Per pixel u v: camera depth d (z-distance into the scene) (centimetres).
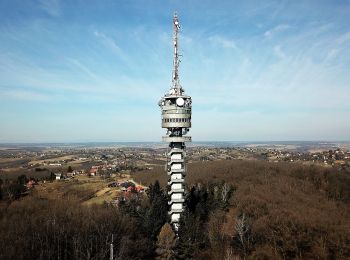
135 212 14038
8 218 13725
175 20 13438
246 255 11238
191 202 14625
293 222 13225
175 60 13488
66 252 11212
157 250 11138
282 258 11225
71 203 16688
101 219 13138
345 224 13950
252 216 14262
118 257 10625
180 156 13288
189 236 11500
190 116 13338
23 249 10831
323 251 11219
